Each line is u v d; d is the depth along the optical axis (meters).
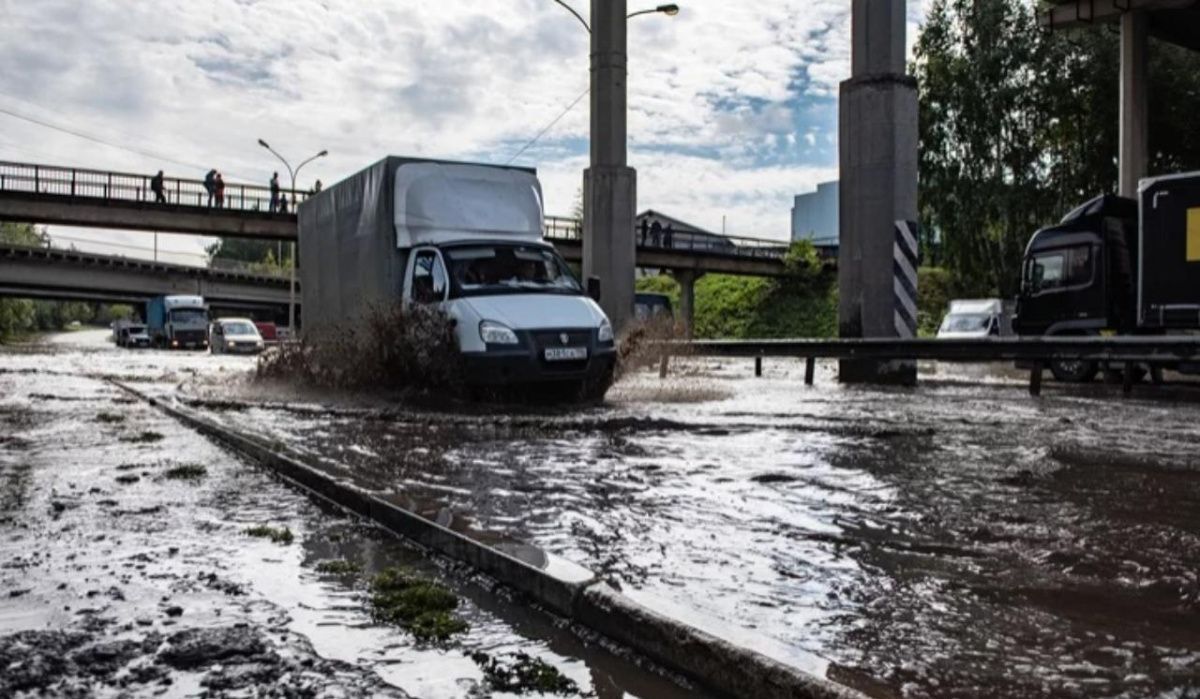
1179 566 4.04
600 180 24.20
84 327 181.00
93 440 9.20
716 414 10.91
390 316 12.64
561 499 5.71
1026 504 5.43
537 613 3.62
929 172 49.47
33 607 3.62
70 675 2.89
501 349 11.37
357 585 4.00
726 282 71.25
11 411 12.59
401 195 13.09
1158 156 44.03
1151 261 18.30
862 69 18.12
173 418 11.54
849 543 4.52
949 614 3.40
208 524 5.27
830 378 20.39
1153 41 43.19
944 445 8.16
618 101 24.25
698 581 3.87
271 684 2.83
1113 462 7.09
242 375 19.56
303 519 5.45
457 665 3.03
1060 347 15.29
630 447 8.12
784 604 3.54
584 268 24.80
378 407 11.76
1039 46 45.84
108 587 3.91
